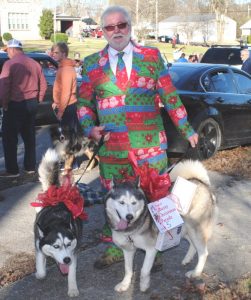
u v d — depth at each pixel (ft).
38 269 13.46
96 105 13.65
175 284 13.43
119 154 13.37
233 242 16.40
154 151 13.52
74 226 13.12
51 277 13.83
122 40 12.64
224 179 23.84
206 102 26.66
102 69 13.02
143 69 12.87
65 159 23.85
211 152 27.50
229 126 28.37
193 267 14.46
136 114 13.08
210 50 62.64
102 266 14.26
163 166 13.89
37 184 22.93
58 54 25.84
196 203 13.29
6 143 23.58
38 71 24.20
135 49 12.96
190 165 13.85
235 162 26.86
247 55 42.91
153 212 12.32
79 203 13.61
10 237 16.67
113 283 13.53
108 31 12.60
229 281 13.61
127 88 12.93
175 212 12.55
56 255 12.43
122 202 12.12
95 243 16.20
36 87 24.02
